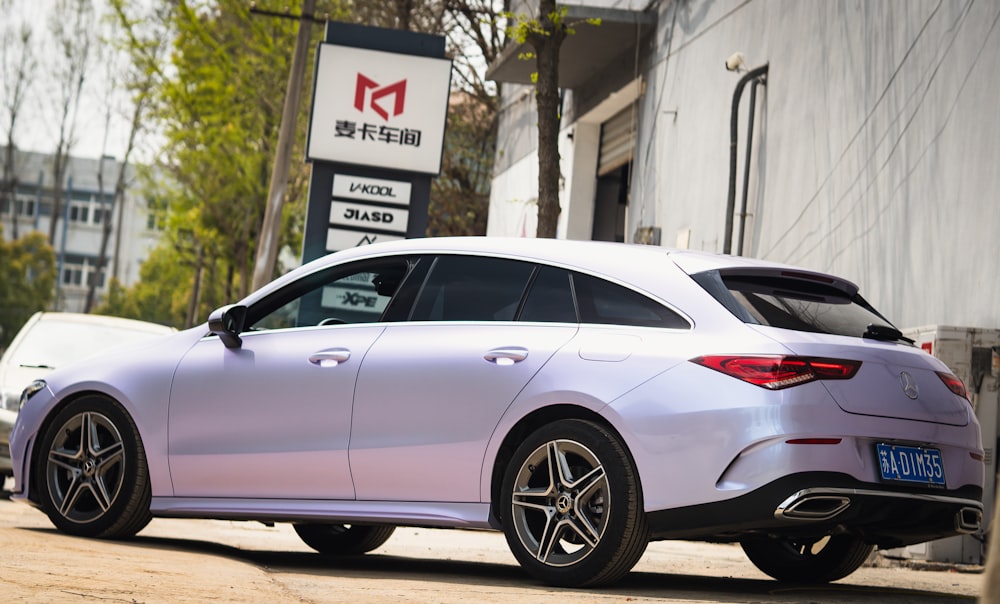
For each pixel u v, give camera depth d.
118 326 13.34
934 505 5.17
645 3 16.98
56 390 7.05
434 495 5.66
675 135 15.46
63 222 97.31
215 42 29.12
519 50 18.39
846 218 10.80
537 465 5.41
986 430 8.52
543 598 4.73
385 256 6.26
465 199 31.78
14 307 70.94
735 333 5.13
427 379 5.71
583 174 20.00
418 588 4.97
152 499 6.66
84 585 4.34
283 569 5.87
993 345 8.45
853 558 6.21
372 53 15.90
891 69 10.21
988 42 8.86
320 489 6.01
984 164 8.80
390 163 15.88
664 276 5.42
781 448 4.88
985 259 8.72
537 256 5.78
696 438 5.00
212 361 6.54
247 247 34.66
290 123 20.36
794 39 12.13
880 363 5.18
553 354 5.42
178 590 4.40
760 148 12.81
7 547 5.49
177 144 32.53
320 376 6.07
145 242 97.75
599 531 5.19
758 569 6.96
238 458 6.29
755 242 12.77
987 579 2.13
